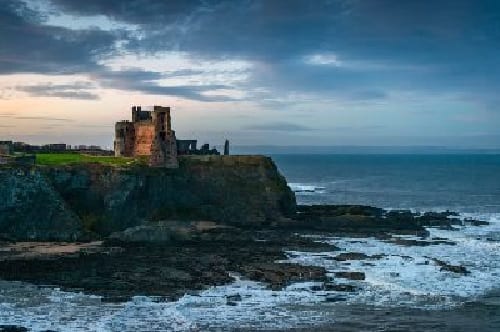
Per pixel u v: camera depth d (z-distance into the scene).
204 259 88.94
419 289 75.00
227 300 68.56
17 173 106.00
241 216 133.75
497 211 165.38
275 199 138.50
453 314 65.12
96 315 62.00
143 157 143.12
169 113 137.12
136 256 90.00
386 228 124.81
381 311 65.75
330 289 73.62
